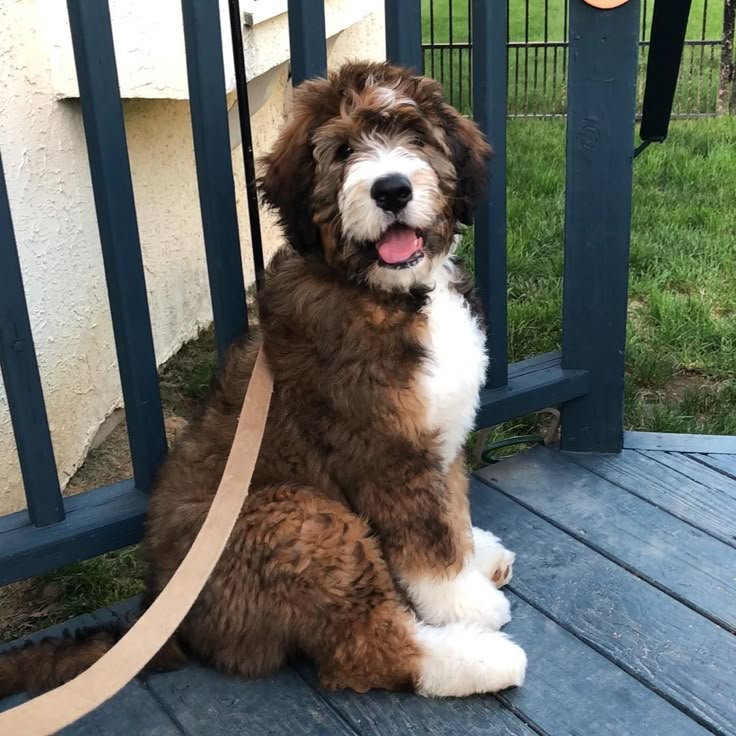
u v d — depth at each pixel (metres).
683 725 0.80
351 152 0.82
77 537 0.95
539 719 0.81
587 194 1.12
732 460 1.21
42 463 0.93
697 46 4.16
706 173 2.66
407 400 0.83
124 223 0.91
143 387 0.97
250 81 1.67
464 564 0.90
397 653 0.83
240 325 1.00
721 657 0.88
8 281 0.86
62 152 1.36
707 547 1.04
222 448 0.88
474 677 0.82
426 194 0.81
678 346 1.70
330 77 0.86
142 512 0.98
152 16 1.32
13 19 1.22
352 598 0.81
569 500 1.14
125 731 0.82
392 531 0.86
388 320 0.84
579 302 1.18
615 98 1.08
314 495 0.84
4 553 0.92
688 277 1.98
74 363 1.42
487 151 0.92
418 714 0.82
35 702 0.70
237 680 0.87
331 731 0.81
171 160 1.71
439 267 0.89
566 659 0.88
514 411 1.17
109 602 1.15
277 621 0.82
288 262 0.90
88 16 0.83
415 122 0.83
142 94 1.35
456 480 0.94
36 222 1.29
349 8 2.00
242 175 1.89
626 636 0.91
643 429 1.44
